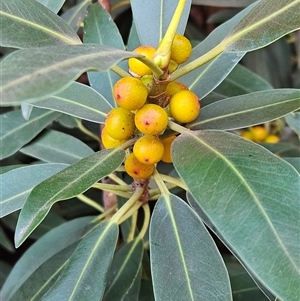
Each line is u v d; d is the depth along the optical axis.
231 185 0.10
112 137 0.11
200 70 0.15
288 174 0.10
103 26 0.17
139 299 0.15
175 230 0.12
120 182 0.16
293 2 0.11
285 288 0.09
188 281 0.11
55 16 0.12
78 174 0.10
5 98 0.08
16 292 0.15
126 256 0.15
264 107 0.13
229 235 0.09
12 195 0.14
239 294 0.15
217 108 0.13
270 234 0.09
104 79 0.16
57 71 0.08
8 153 0.17
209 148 0.10
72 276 0.12
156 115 0.11
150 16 0.14
